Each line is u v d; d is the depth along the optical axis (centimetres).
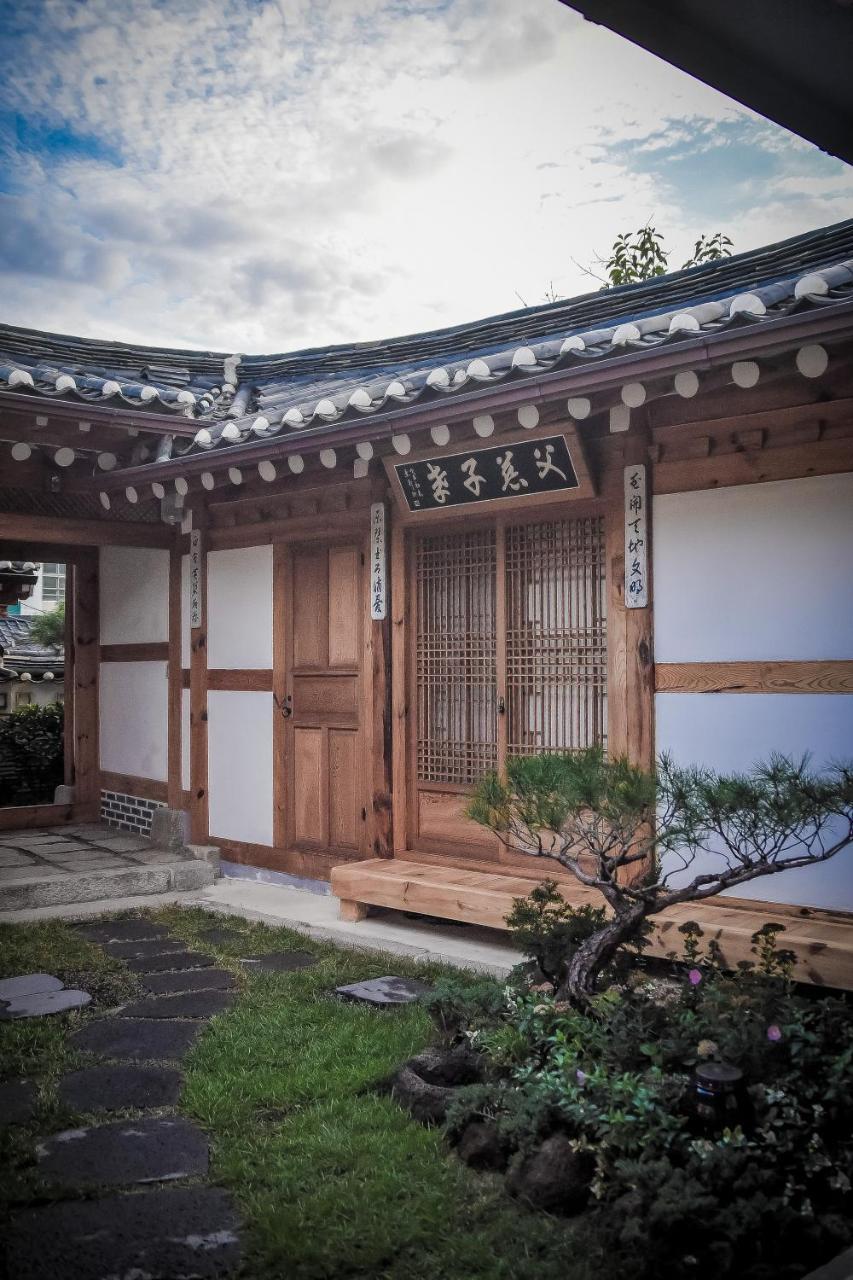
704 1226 280
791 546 511
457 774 679
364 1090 403
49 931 658
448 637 683
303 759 779
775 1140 305
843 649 494
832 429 497
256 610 812
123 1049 456
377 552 701
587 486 581
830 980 452
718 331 448
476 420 558
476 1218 315
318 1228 306
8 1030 472
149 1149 359
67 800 1051
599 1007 371
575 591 614
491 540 658
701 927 487
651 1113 315
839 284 432
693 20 221
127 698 989
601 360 491
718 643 535
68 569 1077
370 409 595
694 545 545
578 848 609
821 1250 284
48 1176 337
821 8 212
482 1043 383
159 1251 296
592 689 605
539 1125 331
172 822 874
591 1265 290
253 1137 365
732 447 530
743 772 525
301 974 552
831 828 494
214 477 727
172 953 613
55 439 755
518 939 423
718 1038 343
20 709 1288
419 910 614
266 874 801
